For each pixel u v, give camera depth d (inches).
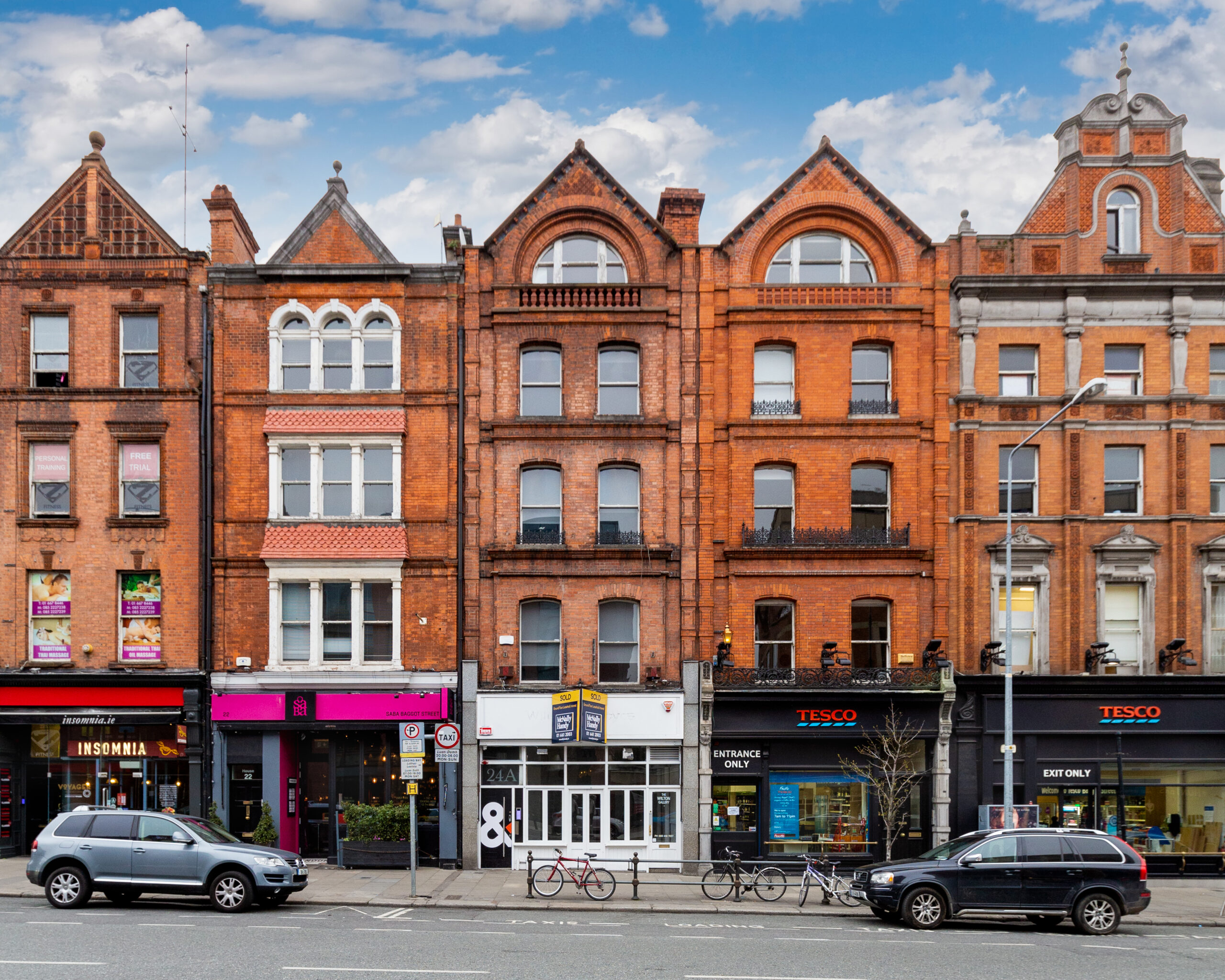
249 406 971.9
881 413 971.3
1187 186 992.2
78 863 677.9
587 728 919.7
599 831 938.7
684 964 516.4
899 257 979.9
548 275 999.0
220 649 951.6
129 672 935.0
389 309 979.9
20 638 954.1
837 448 968.3
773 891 821.2
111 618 956.6
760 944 582.2
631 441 971.9
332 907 715.4
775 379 988.6
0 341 973.8
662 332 979.9
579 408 975.0
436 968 494.9
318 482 967.0
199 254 979.3
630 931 629.0
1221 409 969.5
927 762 948.0
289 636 964.0
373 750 962.7
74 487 964.6
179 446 967.6
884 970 510.3
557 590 960.3
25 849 956.0
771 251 997.2
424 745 927.7
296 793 957.2
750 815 943.7
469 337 976.3
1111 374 978.7
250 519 961.5
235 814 939.3
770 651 964.6
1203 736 936.3
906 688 925.2
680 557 959.6
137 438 970.7
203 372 972.6
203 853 677.9
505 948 552.1
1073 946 609.6
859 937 622.8
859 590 957.8
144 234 983.0
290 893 727.7
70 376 975.0
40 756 965.2
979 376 977.5
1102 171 987.3
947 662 928.3
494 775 945.5
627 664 967.0
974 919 729.0
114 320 979.3
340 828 952.9
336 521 958.4
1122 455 979.9
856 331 975.6
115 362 977.5
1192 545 962.1
